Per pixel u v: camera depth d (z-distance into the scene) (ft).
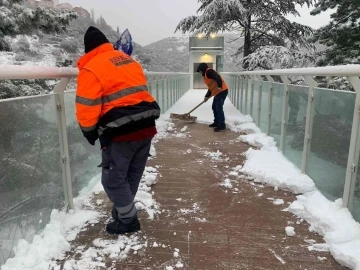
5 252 5.68
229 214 8.20
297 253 6.46
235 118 23.04
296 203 8.50
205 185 10.25
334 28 27.91
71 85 9.56
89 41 6.33
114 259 6.23
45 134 6.98
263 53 32.45
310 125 9.93
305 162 10.27
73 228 7.37
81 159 9.20
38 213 6.77
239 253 6.46
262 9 36.76
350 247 6.23
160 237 7.06
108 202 8.87
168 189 9.92
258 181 10.52
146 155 7.15
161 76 26.21
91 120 5.92
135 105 6.19
